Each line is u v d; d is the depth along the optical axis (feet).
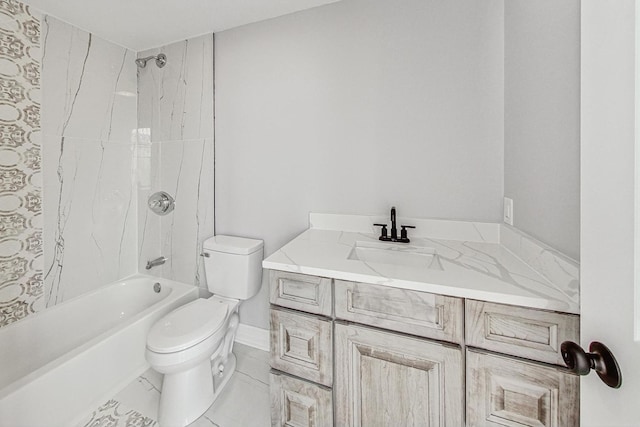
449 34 4.50
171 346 4.15
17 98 5.09
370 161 5.12
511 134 4.00
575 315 2.46
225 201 6.34
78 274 6.19
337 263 3.69
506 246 4.16
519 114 3.74
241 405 4.79
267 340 6.20
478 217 4.53
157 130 6.90
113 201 6.79
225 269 5.70
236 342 6.48
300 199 5.68
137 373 5.51
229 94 6.13
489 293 2.73
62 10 5.38
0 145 4.91
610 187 1.36
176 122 6.68
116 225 6.89
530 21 3.40
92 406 4.73
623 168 1.27
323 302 3.52
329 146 5.38
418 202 4.86
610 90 1.35
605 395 1.41
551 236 3.00
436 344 2.99
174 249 6.91
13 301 5.18
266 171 5.91
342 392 3.49
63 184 5.86
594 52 1.47
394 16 4.80
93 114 6.29
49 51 5.51
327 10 5.24
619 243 1.31
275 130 5.77
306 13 5.39
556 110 2.87
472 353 2.84
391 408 3.26
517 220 3.85
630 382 1.24
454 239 4.66
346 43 5.13
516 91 3.82
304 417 3.73
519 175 3.77
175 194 6.80
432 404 3.05
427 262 4.27
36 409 4.02
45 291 5.64
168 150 6.81
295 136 5.62
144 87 6.98
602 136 1.42
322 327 3.52
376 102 5.00
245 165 6.09
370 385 3.34
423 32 4.64
